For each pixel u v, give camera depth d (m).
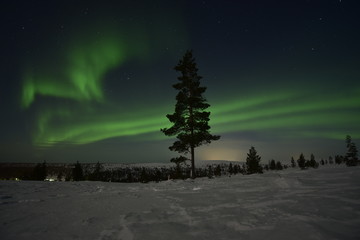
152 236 3.30
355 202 4.78
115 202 5.87
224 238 3.15
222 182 10.78
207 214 4.45
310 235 3.11
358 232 3.18
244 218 4.06
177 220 4.08
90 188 9.48
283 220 3.84
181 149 20.28
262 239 3.06
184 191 7.97
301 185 7.63
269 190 7.22
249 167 45.97
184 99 21.33
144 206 5.32
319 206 4.61
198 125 20.31
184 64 22.88
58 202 5.94
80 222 4.04
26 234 3.47
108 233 3.46
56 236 3.38
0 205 5.57
